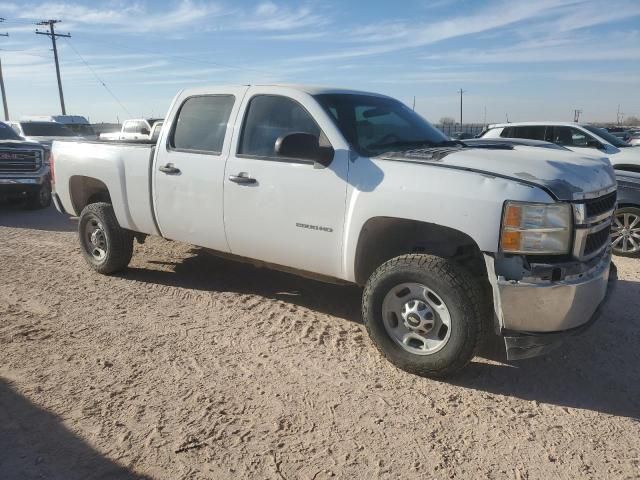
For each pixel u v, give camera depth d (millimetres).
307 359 4289
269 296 5750
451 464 3059
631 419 3531
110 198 6582
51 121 19719
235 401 3662
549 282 3525
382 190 4000
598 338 4738
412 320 3967
